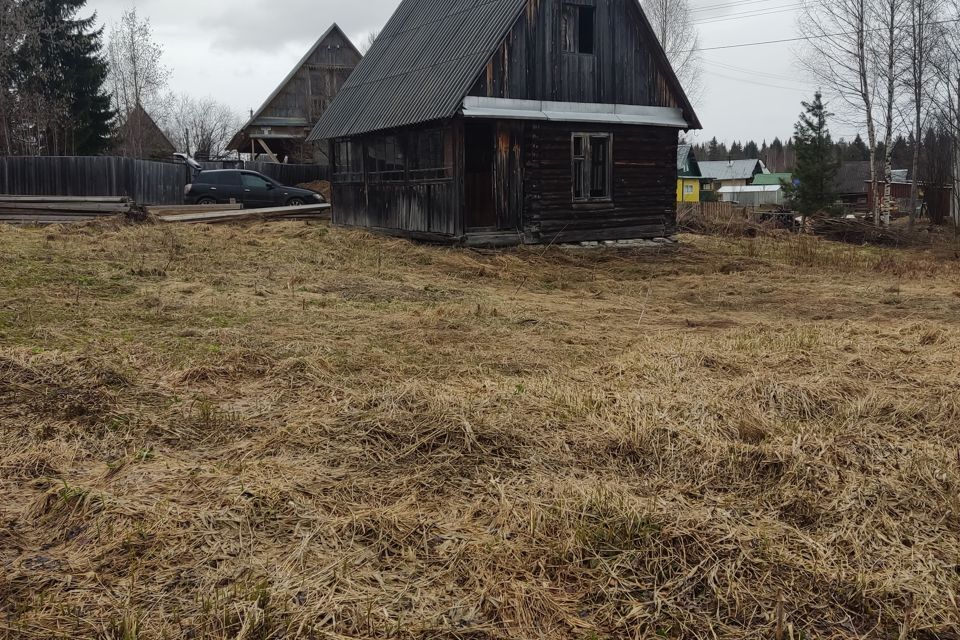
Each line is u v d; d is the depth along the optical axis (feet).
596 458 14.49
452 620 9.36
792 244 67.31
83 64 137.18
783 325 29.48
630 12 59.11
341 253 46.98
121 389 17.49
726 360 21.21
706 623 9.43
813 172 111.45
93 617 9.20
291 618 9.12
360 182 65.36
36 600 9.52
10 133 127.34
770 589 10.14
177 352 21.59
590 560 10.71
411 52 64.64
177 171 81.87
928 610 9.78
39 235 46.11
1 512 11.88
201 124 249.14
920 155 122.83
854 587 10.16
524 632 9.20
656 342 24.58
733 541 11.16
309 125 138.51
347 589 9.89
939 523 12.12
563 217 57.88
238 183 82.12
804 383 18.31
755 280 46.34
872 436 15.40
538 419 16.07
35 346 21.11
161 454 14.24
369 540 11.22
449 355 22.72
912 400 17.54
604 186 60.90
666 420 15.93
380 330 26.43
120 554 10.63
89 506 11.73
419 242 57.98
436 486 13.09
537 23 55.06
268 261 42.04
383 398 16.78
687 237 73.82
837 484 13.17
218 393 17.94
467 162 64.23
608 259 54.03
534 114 54.65
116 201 58.34
